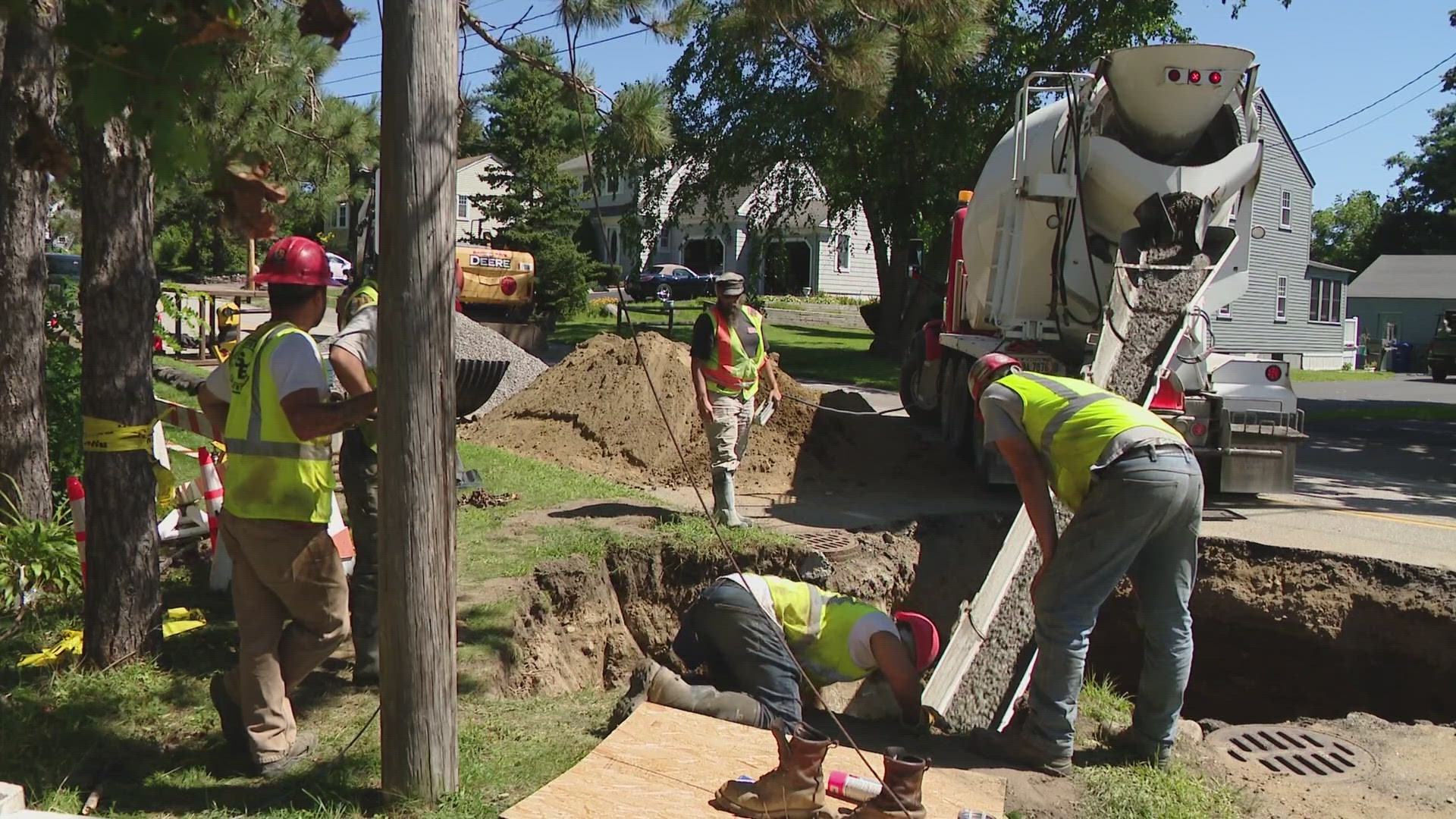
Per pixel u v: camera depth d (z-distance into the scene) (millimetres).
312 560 4102
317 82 10859
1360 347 50281
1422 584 7949
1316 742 5516
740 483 10508
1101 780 4641
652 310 39250
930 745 5070
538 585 7035
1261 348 40219
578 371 12461
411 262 3709
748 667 5055
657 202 26328
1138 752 5012
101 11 2449
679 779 4121
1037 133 9859
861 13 6695
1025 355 9750
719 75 23359
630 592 7672
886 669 5105
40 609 6082
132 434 5078
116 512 5090
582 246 42406
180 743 4508
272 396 4000
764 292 48938
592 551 7586
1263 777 5039
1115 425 4695
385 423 3791
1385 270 56906
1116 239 9570
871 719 5836
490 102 36000
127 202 4938
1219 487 9875
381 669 3932
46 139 2832
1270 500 10727
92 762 4270
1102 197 9391
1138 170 9047
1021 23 23141
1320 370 42500
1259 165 9203
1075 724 5098
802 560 7965
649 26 6523
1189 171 9023
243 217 2643
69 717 4586
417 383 3758
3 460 6656
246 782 4148
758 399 8922
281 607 4223
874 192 24781
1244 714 8453
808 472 10906
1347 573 8195
